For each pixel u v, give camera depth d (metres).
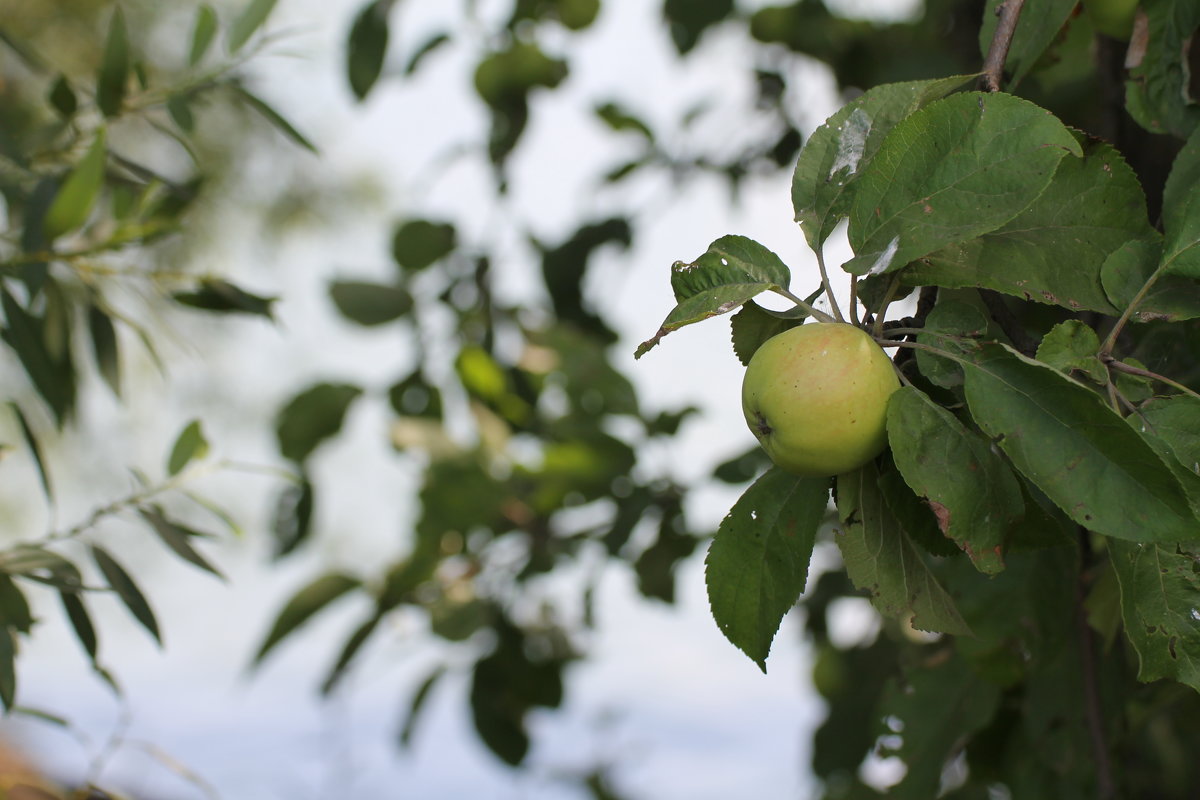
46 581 1.23
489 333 2.17
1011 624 1.39
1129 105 1.21
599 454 1.99
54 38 3.14
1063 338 1.07
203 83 1.35
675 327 1.08
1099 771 1.40
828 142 1.12
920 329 1.09
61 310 1.35
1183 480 1.05
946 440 1.07
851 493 1.11
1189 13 1.20
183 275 1.35
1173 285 1.09
